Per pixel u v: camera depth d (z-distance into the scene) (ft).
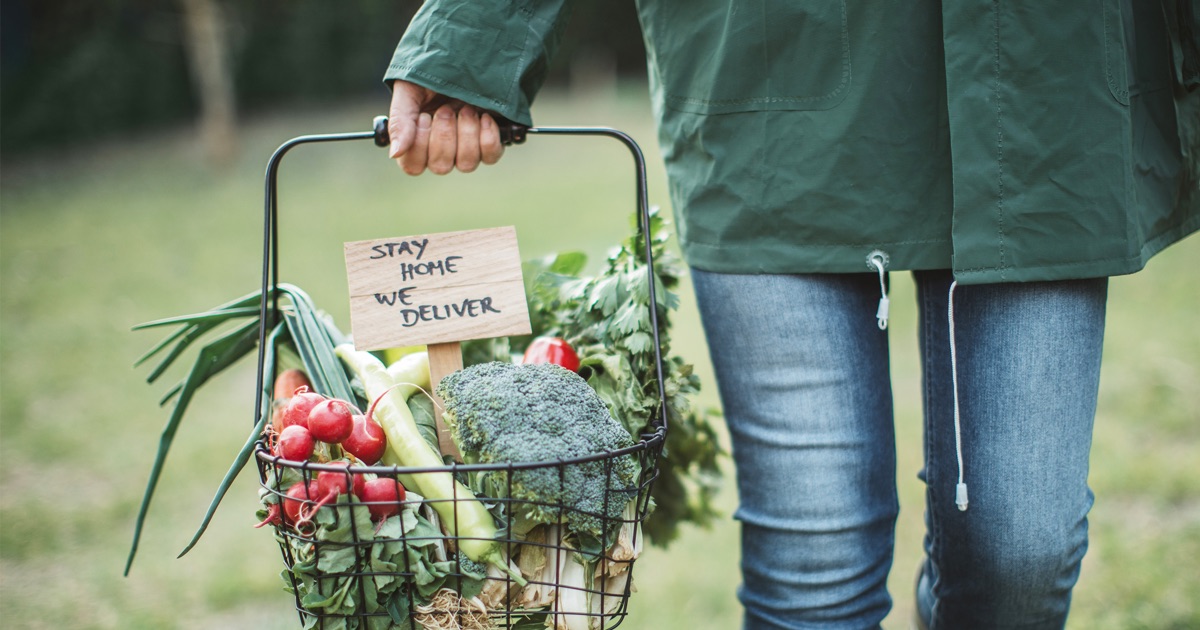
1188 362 12.38
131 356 14.82
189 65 51.52
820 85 4.57
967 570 4.94
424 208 27.14
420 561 4.03
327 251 21.84
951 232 4.56
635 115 46.42
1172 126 4.62
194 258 21.59
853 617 4.97
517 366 4.42
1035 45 4.19
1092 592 7.50
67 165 40.75
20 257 22.26
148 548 8.98
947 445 4.93
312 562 4.03
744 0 4.62
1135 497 9.05
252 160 39.22
